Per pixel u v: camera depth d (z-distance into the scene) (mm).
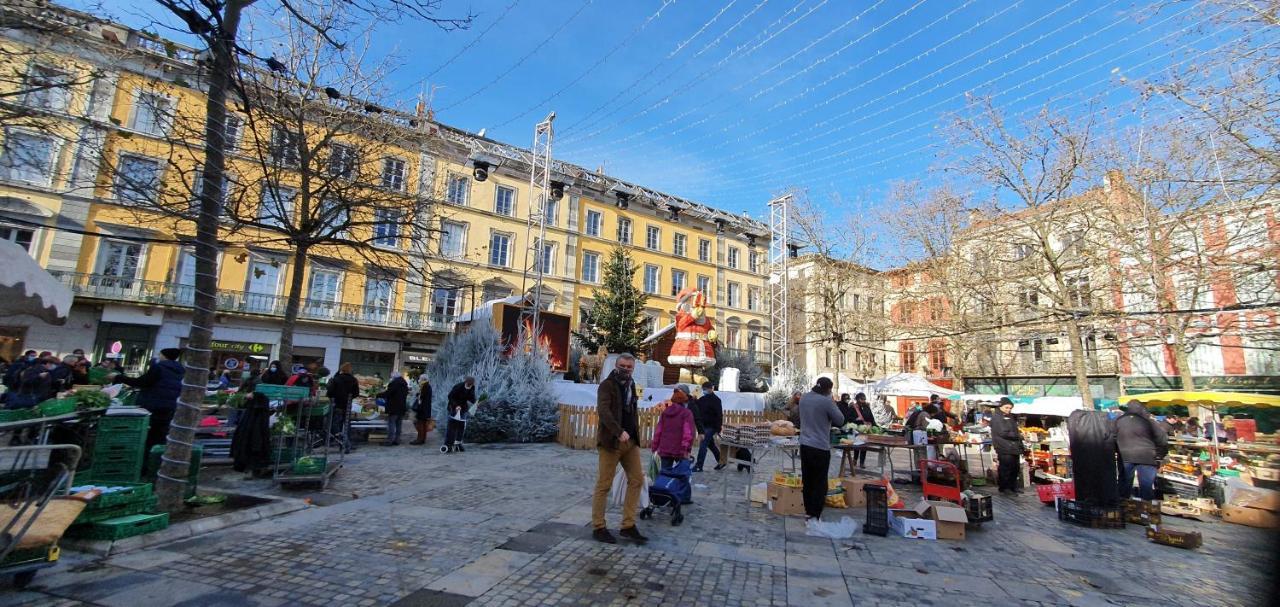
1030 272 21547
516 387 14039
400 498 6781
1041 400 20891
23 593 3549
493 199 34344
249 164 16094
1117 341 20609
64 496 4215
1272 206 12086
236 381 16344
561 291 36281
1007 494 9453
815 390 6516
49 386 8969
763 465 11422
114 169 11812
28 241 22156
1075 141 19062
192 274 25547
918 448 9797
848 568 4758
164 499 5207
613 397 5371
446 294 31906
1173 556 5699
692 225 44656
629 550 5000
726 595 4031
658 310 40969
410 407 18672
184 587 3775
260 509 5688
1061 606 4090
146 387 7016
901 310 30500
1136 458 8391
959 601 4105
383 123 15141
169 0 4914
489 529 5512
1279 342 18828
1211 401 12023
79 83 9578
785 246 30000
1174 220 15773
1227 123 11234
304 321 27312
